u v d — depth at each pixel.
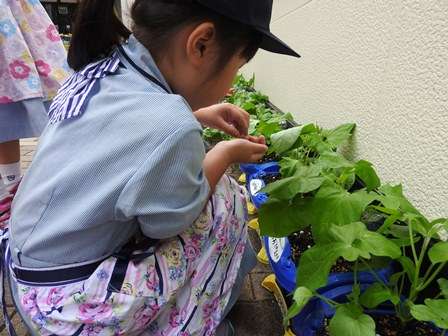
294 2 1.73
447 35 0.69
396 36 0.86
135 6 0.67
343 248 0.57
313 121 1.47
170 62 0.66
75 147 0.61
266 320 0.94
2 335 0.94
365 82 1.03
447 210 0.71
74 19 0.71
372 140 0.99
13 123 1.35
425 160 0.77
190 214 0.64
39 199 0.63
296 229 0.72
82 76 0.69
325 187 0.73
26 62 1.32
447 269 0.66
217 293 0.78
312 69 1.48
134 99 0.60
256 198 1.06
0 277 0.78
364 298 0.60
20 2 1.35
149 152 0.57
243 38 0.65
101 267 0.63
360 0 1.04
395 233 0.68
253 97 2.27
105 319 0.62
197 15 0.62
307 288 0.54
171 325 0.71
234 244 0.83
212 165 0.76
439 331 0.63
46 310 0.63
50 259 0.63
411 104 0.81
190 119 0.60
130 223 0.65
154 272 0.66
